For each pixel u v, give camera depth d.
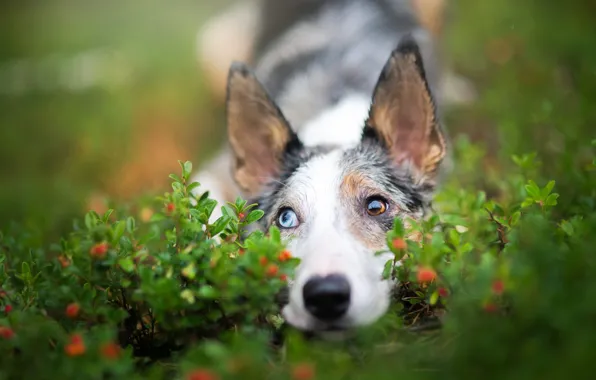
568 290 0.77
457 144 1.23
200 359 0.77
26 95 1.96
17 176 1.50
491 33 1.66
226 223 0.86
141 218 1.02
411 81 1.03
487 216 0.91
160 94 1.76
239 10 1.67
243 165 1.08
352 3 1.49
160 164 1.50
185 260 0.84
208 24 1.72
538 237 0.81
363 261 0.92
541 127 1.20
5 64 2.27
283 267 0.83
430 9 1.51
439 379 0.77
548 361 0.75
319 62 1.37
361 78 1.31
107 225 0.88
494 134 1.35
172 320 0.83
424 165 1.04
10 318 0.81
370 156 1.02
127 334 0.86
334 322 0.88
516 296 0.78
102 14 3.07
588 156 1.07
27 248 0.96
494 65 1.56
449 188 1.03
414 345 0.82
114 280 0.86
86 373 0.78
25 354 0.80
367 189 0.99
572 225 0.85
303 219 0.98
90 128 1.59
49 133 1.65
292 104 1.29
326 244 0.92
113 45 2.38
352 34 1.42
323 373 0.77
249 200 1.04
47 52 2.37
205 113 1.65
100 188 1.42
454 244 0.85
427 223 0.88
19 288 0.90
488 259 0.81
